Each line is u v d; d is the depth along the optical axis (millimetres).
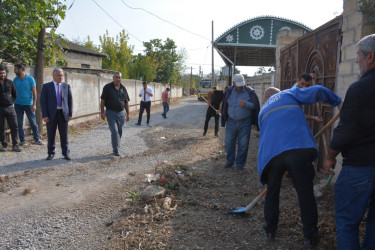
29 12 7523
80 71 15539
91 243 3105
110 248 3002
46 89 6125
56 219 3633
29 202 4133
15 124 6961
